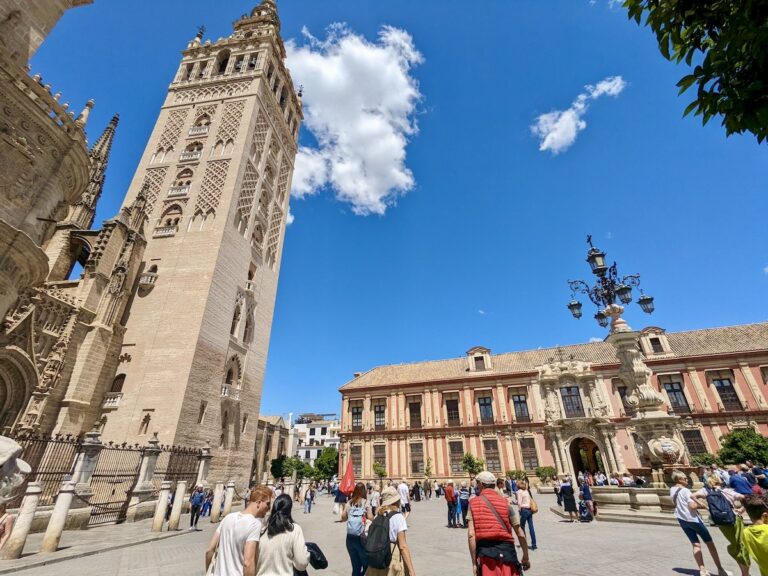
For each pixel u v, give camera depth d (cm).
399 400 4281
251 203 3341
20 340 1908
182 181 3231
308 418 10775
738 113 383
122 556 988
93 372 2241
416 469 3912
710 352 3503
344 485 1767
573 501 1527
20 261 1085
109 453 2006
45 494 1802
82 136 1273
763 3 353
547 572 730
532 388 3859
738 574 668
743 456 2675
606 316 1700
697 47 445
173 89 3834
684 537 1025
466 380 4116
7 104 1071
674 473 750
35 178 1145
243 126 3409
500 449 3712
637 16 465
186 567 869
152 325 2552
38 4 1164
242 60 3997
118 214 2703
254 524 385
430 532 1391
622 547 934
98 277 2416
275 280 3669
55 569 838
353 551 620
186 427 2291
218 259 2797
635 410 1527
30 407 1911
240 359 2969
